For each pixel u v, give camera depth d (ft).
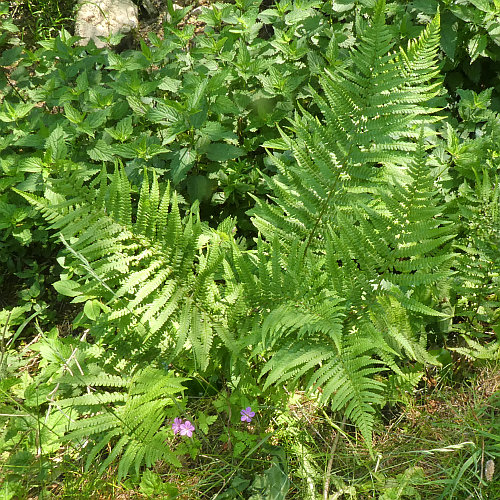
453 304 9.45
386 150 8.93
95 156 11.36
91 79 13.01
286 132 12.02
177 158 11.10
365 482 8.00
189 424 7.87
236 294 8.09
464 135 11.48
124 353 8.54
